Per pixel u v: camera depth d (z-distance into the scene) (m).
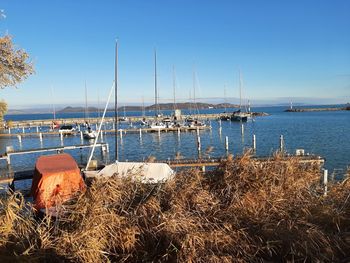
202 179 6.98
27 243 5.24
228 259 4.77
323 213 5.77
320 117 108.25
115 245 5.26
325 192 6.61
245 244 5.09
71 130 65.12
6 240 5.09
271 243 5.13
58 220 5.51
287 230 5.22
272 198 6.21
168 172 11.50
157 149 43.06
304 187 6.68
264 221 5.55
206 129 66.25
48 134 64.50
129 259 5.16
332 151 33.62
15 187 12.98
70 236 5.07
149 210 5.80
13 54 12.91
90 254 4.90
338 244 5.05
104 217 5.43
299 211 5.92
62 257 4.93
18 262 4.76
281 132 58.06
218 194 6.49
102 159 36.44
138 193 6.52
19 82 13.38
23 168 31.92
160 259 4.99
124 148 44.75
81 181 6.98
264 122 88.00
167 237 5.20
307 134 52.59
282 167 7.06
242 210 5.87
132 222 5.52
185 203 6.07
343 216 5.76
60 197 6.18
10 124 79.12
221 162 7.41
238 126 75.88
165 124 65.44
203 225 5.50
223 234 5.21
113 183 6.49
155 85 59.47
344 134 50.47
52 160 7.94
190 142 48.84
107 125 83.88
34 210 6.11
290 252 4.98
